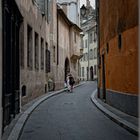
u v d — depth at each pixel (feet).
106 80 63.62
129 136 33.50
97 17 80.23
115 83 53.78
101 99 72.28
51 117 46.96
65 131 36.29
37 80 75.87
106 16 62.64
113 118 43.09
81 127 38.81
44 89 89.35
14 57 44.09
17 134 32.12
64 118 46.01
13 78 43.21
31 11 66.74
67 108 58.70
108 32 59.98
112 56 56.03
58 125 40.16
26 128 38.17
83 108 58.80
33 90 69.82
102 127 38.78
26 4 60.70
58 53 118.11
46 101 72.23
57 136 33.58
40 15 80.53
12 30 43.06
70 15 164.55
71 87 107.24
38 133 35.17
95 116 48.08
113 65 55.26
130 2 42.73
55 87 109.70
